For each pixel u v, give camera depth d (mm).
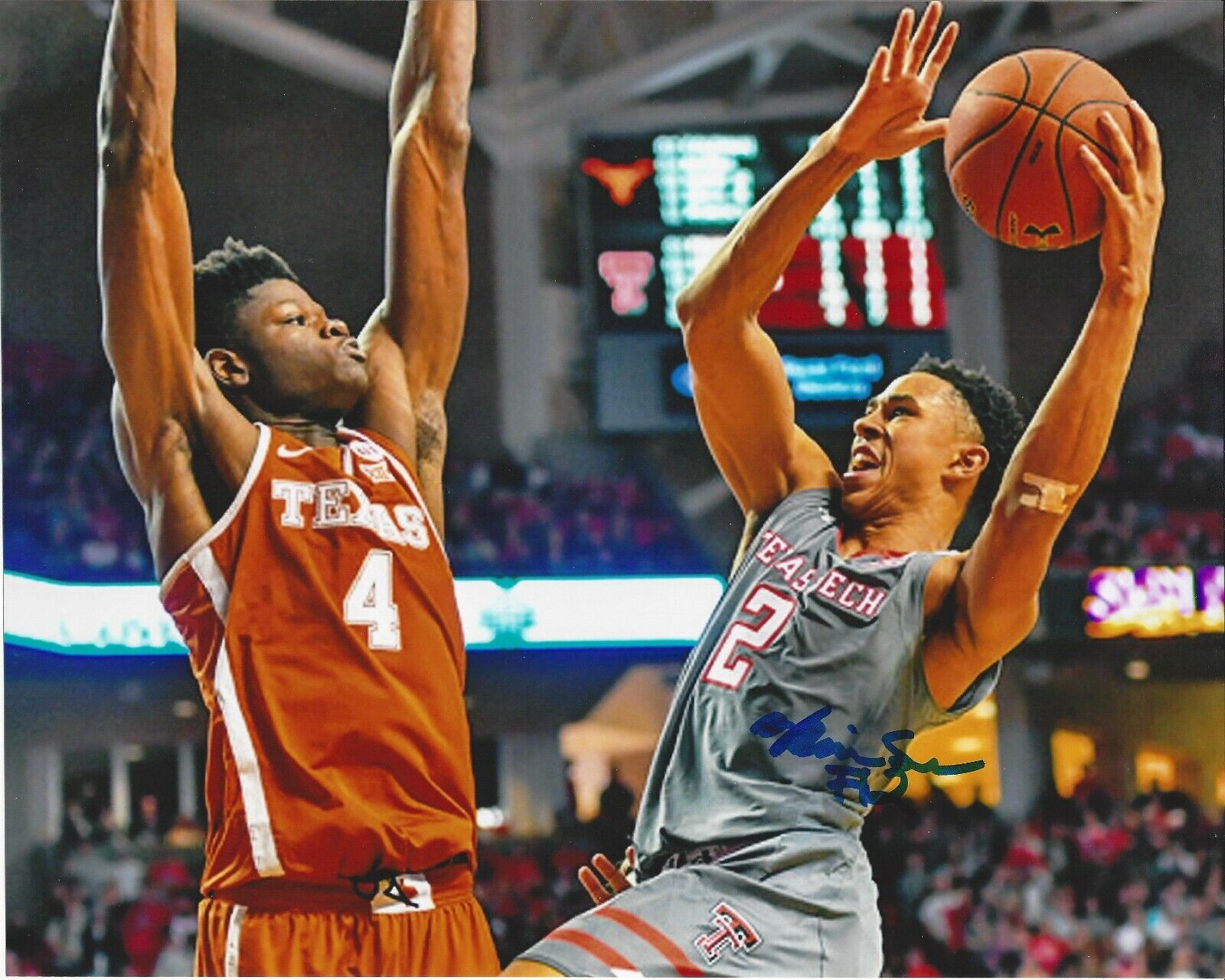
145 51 3094
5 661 10188
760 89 9828
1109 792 10438
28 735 10164
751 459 3332
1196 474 10992
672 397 9281
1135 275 2875
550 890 9828
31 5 9805
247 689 3064
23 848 9914
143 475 3158
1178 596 10781
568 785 10430
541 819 10367
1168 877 10055
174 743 10398
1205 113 10742
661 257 9297
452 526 10812
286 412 3332
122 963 9516
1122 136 2936
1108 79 3115
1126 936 9898
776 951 2850
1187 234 10984
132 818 10133
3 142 10773
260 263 3422
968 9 9375
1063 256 10227
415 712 3139
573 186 9789
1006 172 3098
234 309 3354
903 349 8797
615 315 9258
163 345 3104
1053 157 3064
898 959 9805
